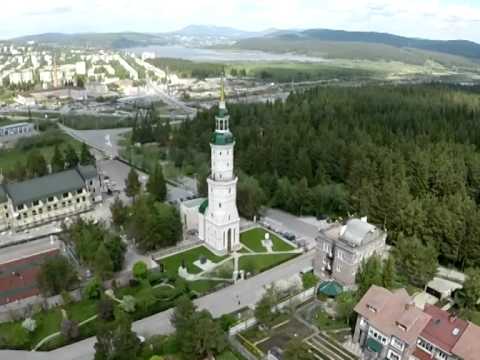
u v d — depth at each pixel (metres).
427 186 137.88
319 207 136.25
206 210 114.88
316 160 158.25
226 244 113.19
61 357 76.25
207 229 115.88
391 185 123.88
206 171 149.62
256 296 96.00
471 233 104.19
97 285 92.06
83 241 102.62
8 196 124.88
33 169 160.25
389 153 150.62
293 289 95.31
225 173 108.25
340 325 85.50
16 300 93.00
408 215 115.19
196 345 73.19
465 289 90.69
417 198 123.44
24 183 128.12
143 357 74.81
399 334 73.75
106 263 96.00
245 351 77.75
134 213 115.44
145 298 90.06
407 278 101.50
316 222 135.62
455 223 107.75
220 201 109.12
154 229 111.31
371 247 99.81
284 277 103.50
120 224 122.31
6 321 85.19
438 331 72.19
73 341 79.88
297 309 90.56
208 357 75.12
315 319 87.44
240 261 110.00
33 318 85.44
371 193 125.38
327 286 94.62
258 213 134.62
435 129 185.12
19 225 125.12
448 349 69.38
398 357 74.44
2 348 78.00
